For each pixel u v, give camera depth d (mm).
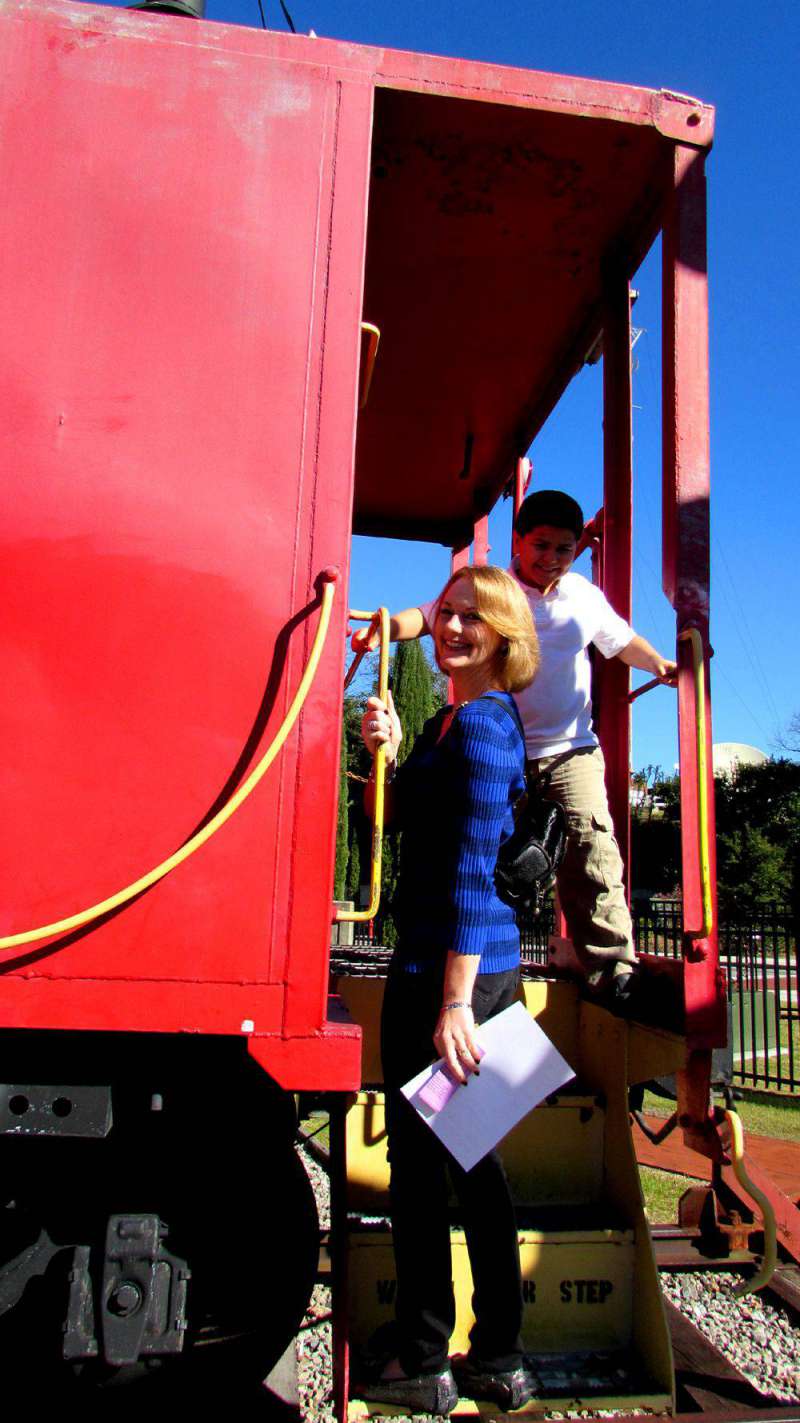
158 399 1932
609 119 2486
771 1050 10242
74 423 1895
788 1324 3111
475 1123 1903
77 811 1782
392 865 12469
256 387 1971
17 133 1966
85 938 1745
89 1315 1807
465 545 5422
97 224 1962
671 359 2531
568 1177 2680
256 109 2070
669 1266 3492
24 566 1837
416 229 3080
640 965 2688
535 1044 1973
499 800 2006
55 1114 1829
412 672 24656
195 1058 1981
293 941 1806
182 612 1873
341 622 1924
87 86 2006
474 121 2510
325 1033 1781
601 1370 2227
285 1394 2395
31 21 2014
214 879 1802
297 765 1863
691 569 2439
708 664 2396
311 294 2021
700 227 2562
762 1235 3549
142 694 1836
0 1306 1910
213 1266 2062
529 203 2938
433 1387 1952
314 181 2066
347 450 1982
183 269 1979
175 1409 2070
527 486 4297
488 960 2076
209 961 1775
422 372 3957
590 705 3094
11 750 1781
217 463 1933
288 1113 2117
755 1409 2230
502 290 3428
